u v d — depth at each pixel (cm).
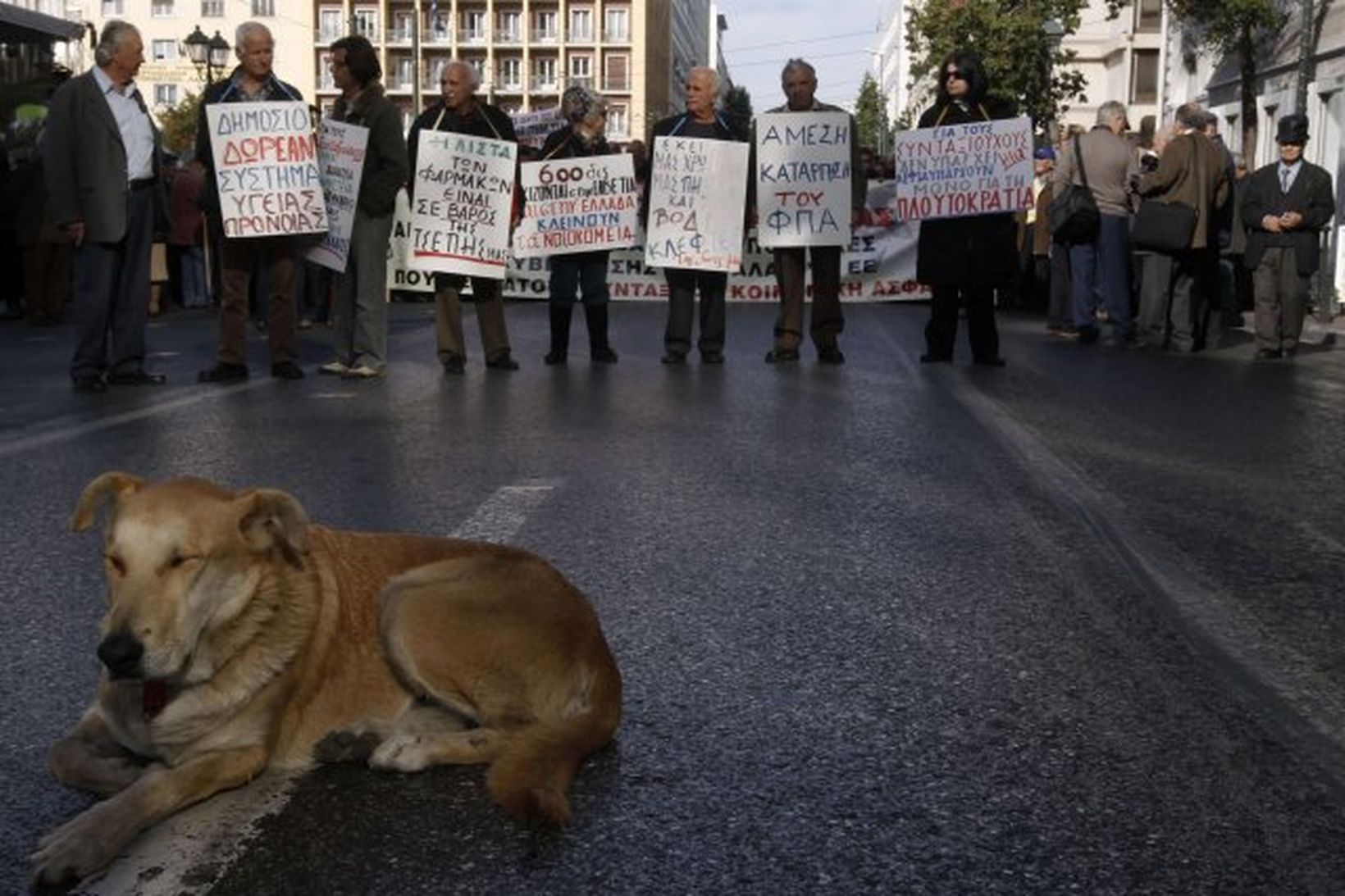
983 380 1095
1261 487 675
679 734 340
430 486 639
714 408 907
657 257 1180
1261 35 3122
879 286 1819
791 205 1191
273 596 292
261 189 1032
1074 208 1430
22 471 674
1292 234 1298
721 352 1207
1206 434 835
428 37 10469
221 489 289
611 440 775
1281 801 309
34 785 308
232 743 292
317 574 307
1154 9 5003
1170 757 333
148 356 1262
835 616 443
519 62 10562
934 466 708
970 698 371
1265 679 393
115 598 270
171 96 10219
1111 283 1437
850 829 290
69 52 8206
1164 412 930
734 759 326
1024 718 357
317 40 10312
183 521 275
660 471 684
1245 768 327
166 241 1834
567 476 666
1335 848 287
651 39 11150
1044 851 282
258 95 1035
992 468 706
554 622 314
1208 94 3556
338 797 297
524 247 1173
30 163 1565
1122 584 491
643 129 10631
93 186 970
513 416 865
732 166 1188
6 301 1716
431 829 284
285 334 1076
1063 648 416
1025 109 3684
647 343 1410
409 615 312
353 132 1055
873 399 962
